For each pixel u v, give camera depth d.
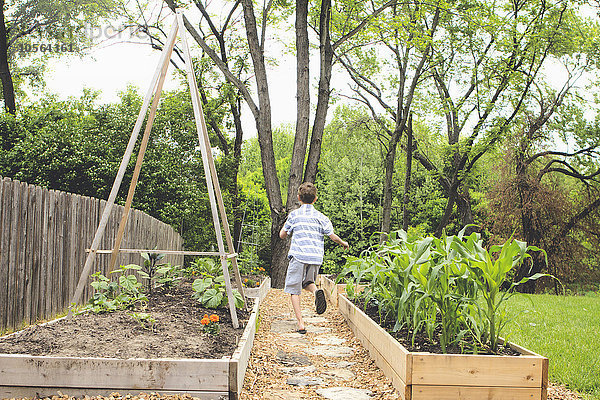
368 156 26.06
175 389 2.80
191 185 15.08
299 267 5.47
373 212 24.86
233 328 4.16
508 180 19.69
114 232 6.89
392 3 13.49
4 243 4.39
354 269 5.27
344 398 3.21
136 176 4.44
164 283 5.85
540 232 19.58
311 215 5.62
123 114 15.02
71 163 12.76
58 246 5.39
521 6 16.91
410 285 3.65
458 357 2.97
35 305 4.93
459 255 3.33
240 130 19.80
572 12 16.58
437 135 20.91
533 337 5.62
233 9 17.16
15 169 13.14
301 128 13.57
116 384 2.79
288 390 3.39
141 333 3.51
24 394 2.77
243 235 20.06
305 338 5.21
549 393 3.49
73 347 3.09
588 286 20.22
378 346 3.95
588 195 19.78
